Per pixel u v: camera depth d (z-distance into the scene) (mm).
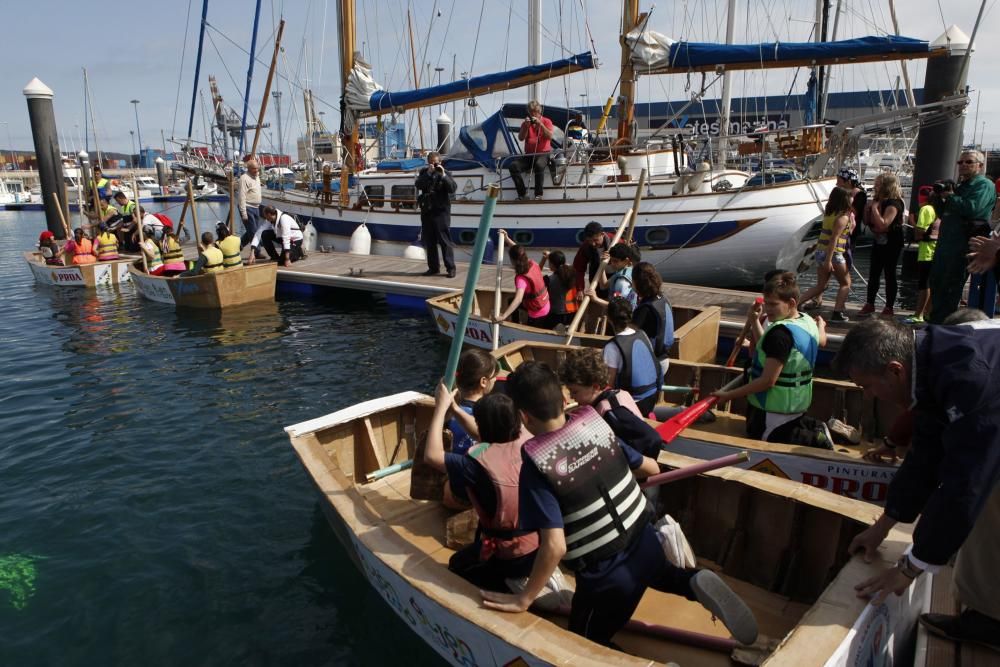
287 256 14625
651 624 3148
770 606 3498
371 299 13227
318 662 3652
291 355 9531
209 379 8477
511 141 13094
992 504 2516
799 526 3529
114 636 3883
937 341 2139
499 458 3012
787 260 11945
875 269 8531
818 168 11781
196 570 4477
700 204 11750
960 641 2746
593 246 8117
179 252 15008
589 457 2574
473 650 2879
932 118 10492
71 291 14766
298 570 4465
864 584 2547
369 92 16203
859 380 2258
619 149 13250
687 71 11688
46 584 4348
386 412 5062
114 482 5715
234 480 5723
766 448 4418
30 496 5496
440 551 3609
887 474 4180
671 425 3955
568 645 2506
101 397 7848
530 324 8164
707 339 7883
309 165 20875
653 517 3309
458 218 14070
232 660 3688
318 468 4074
